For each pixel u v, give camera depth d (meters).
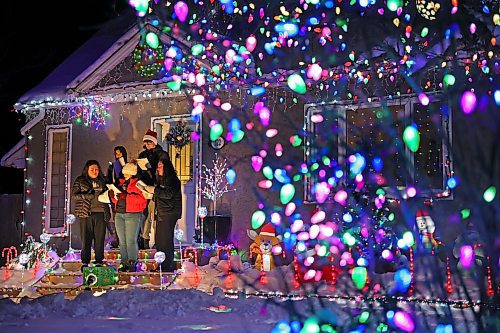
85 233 11.41
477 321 3.04
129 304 7.68
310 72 5.02
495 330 2.98
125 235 10.61
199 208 12.43
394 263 9.19
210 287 9.98
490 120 2.93
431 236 3.60
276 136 12.61
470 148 2.96
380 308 5.23
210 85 13.25
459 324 4.12
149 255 12.09
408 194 3.48
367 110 11.54
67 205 14.59
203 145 13.43
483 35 4.28
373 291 5.54
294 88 3.62
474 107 2.94
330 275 9.29
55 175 14.92
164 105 14.03
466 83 3.25
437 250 3.57
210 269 10.91
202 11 13.74
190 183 13.72
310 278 9.30
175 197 10.41
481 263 3.10
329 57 11.35
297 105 12.44
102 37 16.03
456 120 3.46
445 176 10.66
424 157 10.95
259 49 13.09
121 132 14.37
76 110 14.80
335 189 11.12
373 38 4.25
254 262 11.98
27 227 14.97
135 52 14.05
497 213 2.92
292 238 11.22
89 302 7.81
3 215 18.27
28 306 7.46
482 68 3.83
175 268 11.28
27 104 14.77
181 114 13.84
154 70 13.86
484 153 2.92
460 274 3.19
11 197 18.42
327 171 11.60
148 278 10.43
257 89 8.43
